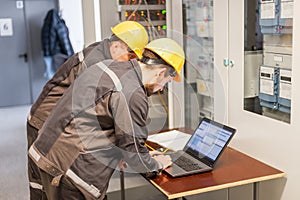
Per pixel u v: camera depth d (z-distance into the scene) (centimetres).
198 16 289
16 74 714
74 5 602
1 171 404
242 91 237
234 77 243
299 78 196
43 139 206
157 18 304
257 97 230
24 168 411
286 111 211
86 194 197
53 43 675
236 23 235
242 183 201
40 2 698
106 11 316
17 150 469
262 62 226
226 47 247
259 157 229
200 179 203
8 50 701
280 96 213
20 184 372
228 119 253
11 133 541
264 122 222
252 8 226
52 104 257
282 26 207
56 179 199
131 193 323
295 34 196
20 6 691
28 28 703
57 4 706
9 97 718
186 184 197
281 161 213
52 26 670
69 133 195
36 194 244
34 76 723
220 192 268
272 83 218
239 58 236
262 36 224
